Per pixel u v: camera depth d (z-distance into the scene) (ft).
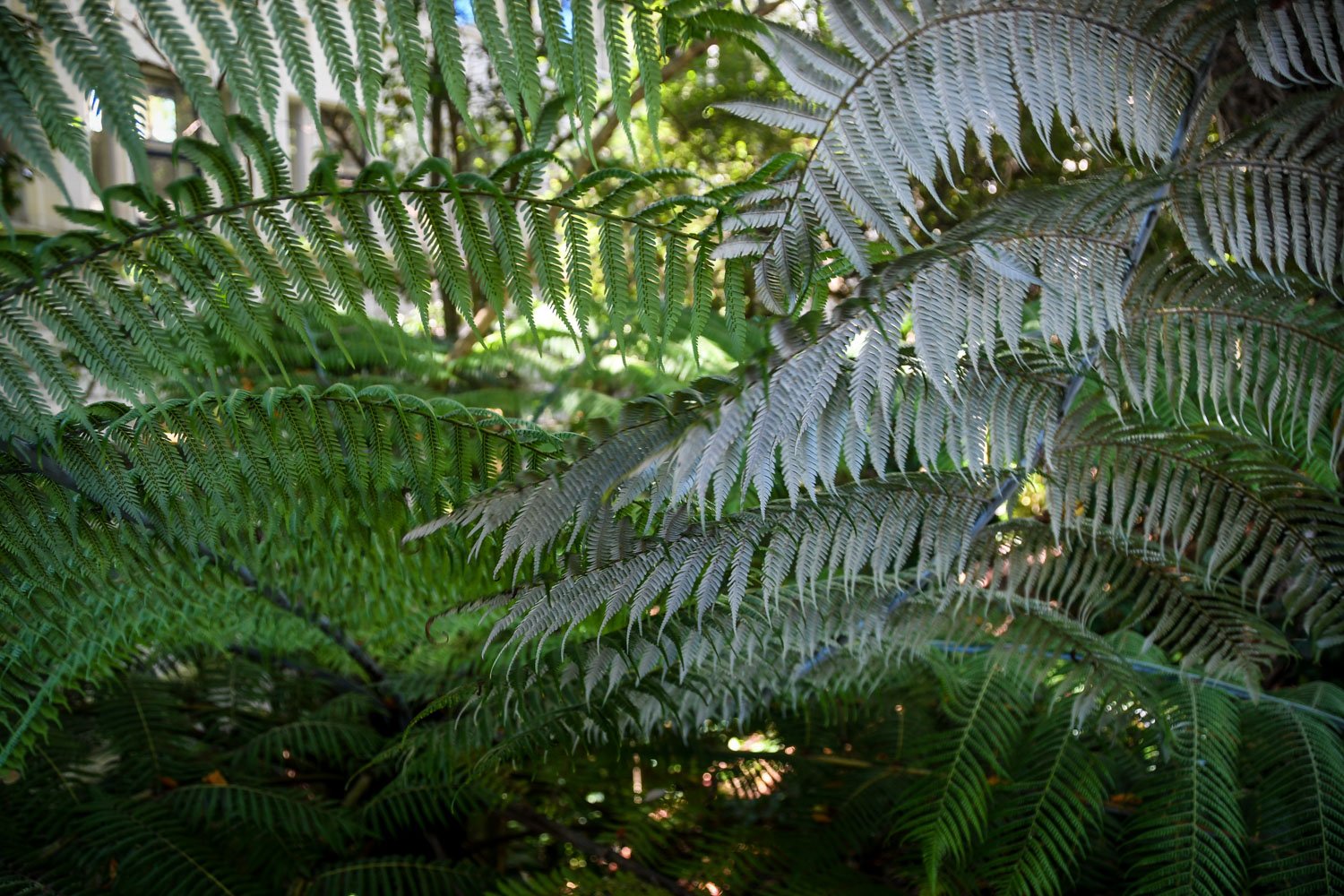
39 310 2.46
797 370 2.61
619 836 4.98
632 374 7.23
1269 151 2.91
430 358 7.07
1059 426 3.36
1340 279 3.51
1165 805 3.64
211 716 5.64
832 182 2.66
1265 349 3.22
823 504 3.23
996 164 6.90
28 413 2.61
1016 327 2.81
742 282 3.00
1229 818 3.56
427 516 3.43
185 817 4.52
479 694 3.26
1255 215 3.00
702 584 3.13
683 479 2.71
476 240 2.64
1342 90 2.80
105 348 2.55
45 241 2.26
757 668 3.89
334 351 7.07
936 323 2.69
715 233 2.78
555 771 5.01
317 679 6.14
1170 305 3.19
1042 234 2.80
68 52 1.92
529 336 8.36
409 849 5.38
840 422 2.88
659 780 5.06
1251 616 3.52
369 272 2.62
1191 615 3.58
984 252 2.58
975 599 3.71
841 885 4.24
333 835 4.62
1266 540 3.37
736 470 2.72
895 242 2.72
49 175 2.00
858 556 3.26
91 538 3.16
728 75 9.89
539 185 2.64
